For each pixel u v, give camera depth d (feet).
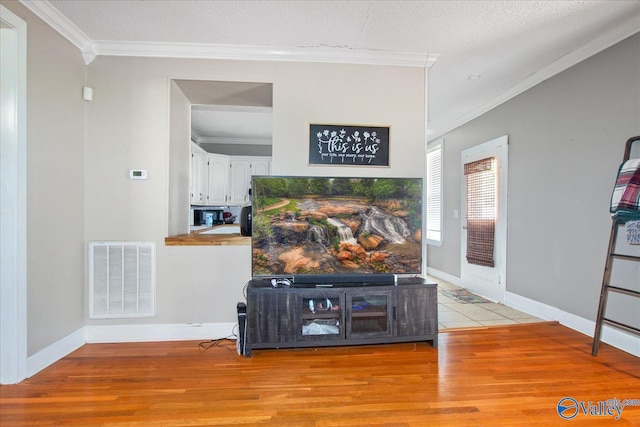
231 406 6.00
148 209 9.03
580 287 9.55
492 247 13.25
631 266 8.14
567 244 9.98
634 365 7.51
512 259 12.29
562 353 8.18
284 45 9.02
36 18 7.19
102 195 8.93
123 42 8.76
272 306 8.09
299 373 7.23
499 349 8.45
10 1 6.54
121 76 9.00
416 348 8.57
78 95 8.61
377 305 8.42
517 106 12.03
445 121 16.16
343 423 5.54
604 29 8.23
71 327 8.32
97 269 8.88
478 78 11.19
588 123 9.28
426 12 7.48
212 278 9.15
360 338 8.25
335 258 8.74
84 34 8.38
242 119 15.96
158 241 9.04
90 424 5.49
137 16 7.64
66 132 8.16
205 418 5.66
